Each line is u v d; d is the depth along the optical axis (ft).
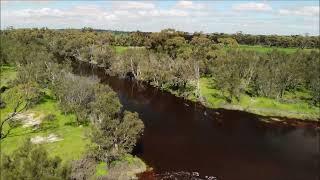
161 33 620.49
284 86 403.75
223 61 481.87
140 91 441.27
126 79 509.35
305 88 448.65
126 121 224.33
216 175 214.48
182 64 447.01
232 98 386.73
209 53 527.81
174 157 238.68
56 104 325.62
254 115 351.46
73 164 188.44
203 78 489.26
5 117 292.61
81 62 641.81
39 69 392.47
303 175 218.18
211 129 305.12
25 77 369.30
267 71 419.95
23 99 316.19
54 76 378.94
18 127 270.26
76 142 234.99
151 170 216.54
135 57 527.40
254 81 428.56
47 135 251.19
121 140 219.41
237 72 414.00
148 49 608.19
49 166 111.86
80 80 323.37
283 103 378.73
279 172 221.66
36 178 103.19
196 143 268.82
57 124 275.18
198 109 367.66
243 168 226.79
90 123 269.44
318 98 375.25
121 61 535.60
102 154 207.72
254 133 299.38
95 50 629.51
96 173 196.65
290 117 348.38
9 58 494.18
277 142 278.46
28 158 113.09
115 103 255.91
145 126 304.91
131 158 223.10
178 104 385.50
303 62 494.59
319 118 346.95
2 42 568.41
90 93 298.97
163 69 471.21
